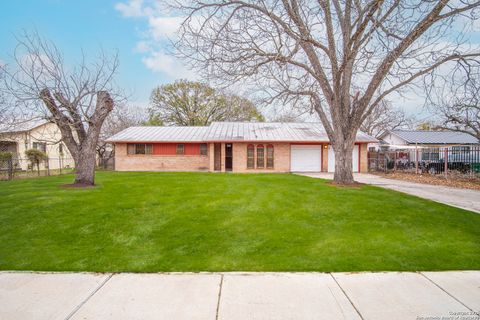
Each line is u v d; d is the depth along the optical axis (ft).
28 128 75.36
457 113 60.90
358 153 78.07
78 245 17.10
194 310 10.59
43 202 25.95
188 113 125.70
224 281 12.78
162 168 84.38
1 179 53.57
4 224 20.56
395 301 11.19
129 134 88.12
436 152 76.54
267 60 33.01
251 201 27.58
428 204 27.89
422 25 30.58
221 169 78.28
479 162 68.13
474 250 16.37
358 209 25.11
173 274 13.47
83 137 37.06
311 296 11.55
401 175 66.44
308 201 27.91
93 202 26.27
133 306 10.85
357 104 39.58
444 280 12.89
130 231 19.33
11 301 11.20
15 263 14.64
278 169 77.46
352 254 15.72
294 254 15.74
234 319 10.03
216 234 18.83
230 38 31.78
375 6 27.45
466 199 33.96
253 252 16.06
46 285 12.44
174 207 24.99
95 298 11.41
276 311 10.52
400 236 18.62
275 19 30.14
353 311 10.53
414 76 34.27
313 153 78.28
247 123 94.27
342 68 34.76
